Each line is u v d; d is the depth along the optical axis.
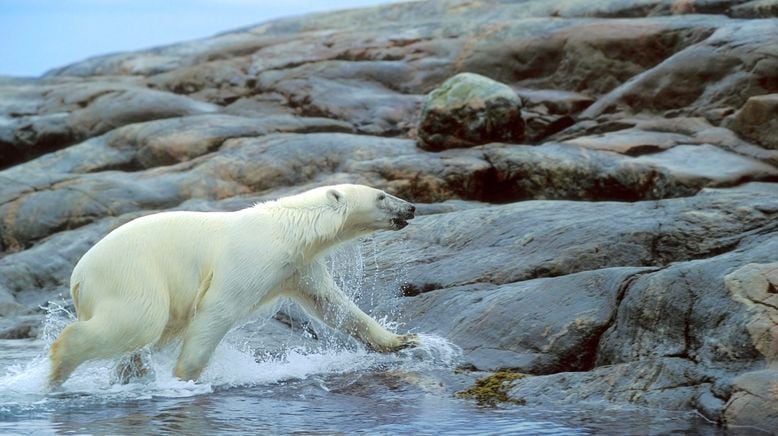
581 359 17.44
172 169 35.94
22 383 17.17
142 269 17.09
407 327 20.38
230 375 17.97
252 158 34.94
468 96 34.34
